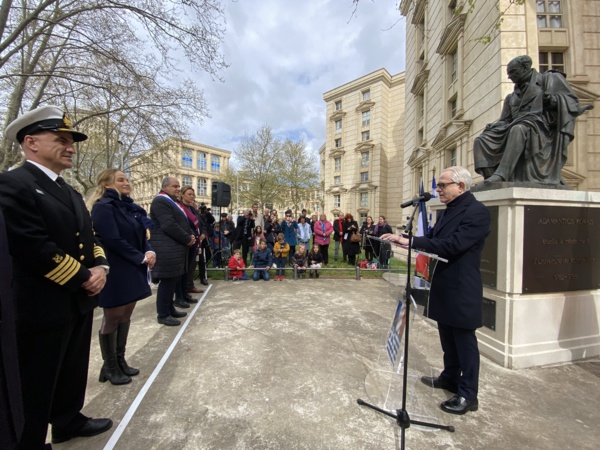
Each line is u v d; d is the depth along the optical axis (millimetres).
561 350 3037
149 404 2232
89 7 6594
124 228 2625
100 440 1868
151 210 3953
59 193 1759
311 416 2111
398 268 2354
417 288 2338
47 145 1695
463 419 2117
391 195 31500
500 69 7758
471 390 2207
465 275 2236
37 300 1562
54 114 1716
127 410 2160
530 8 7785
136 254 2541
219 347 3250
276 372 2721
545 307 3020
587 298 3199
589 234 3207
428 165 13484
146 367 2805
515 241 2924
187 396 2340
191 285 5633
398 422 1843
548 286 3031
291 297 5438
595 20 9453
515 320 2926
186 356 3029
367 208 31891
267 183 28891
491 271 3162
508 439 1918
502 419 2125
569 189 3336
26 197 1528
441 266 2367
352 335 3625
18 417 1116
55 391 1810
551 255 3045
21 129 1678
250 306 4828
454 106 11266
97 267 1911
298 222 10031
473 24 9289
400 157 30984
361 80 32625
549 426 2053
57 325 1621
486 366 2943
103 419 1998
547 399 2387
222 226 8633
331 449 1800
